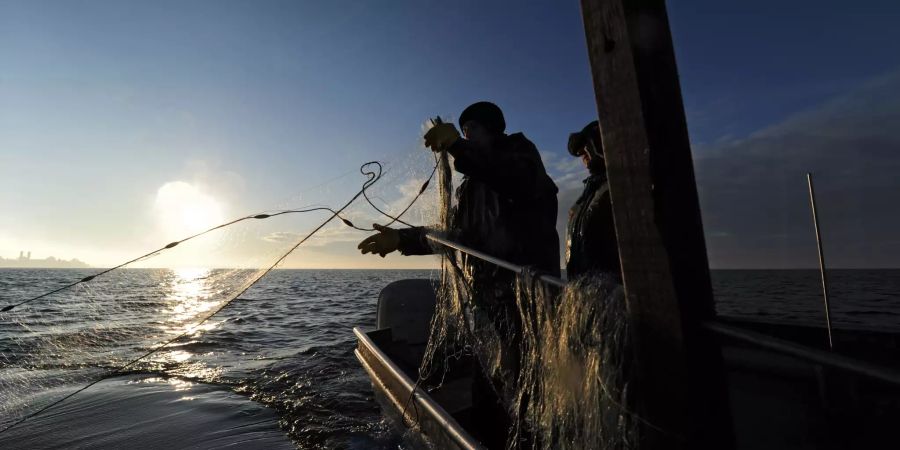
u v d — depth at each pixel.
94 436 4.81
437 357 3.95
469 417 3.43
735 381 2.83
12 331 10.07
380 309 6.09
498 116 2.31
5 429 4.55
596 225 2.11
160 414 5.48
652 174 0.96
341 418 5.27
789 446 2.15
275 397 6.22
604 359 1.31
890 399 2.22
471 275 2.32
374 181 2.95
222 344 10.40
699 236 1.00
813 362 0.80
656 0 0.96
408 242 2.72
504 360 2.18
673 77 0.98
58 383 6.85
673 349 1.01
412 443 3.07
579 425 1.47
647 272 1.04
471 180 2.38
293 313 17.81
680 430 1.03
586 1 1.08
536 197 2.00
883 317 10.99
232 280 3.13
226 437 4.76
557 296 1.63
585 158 2.56
